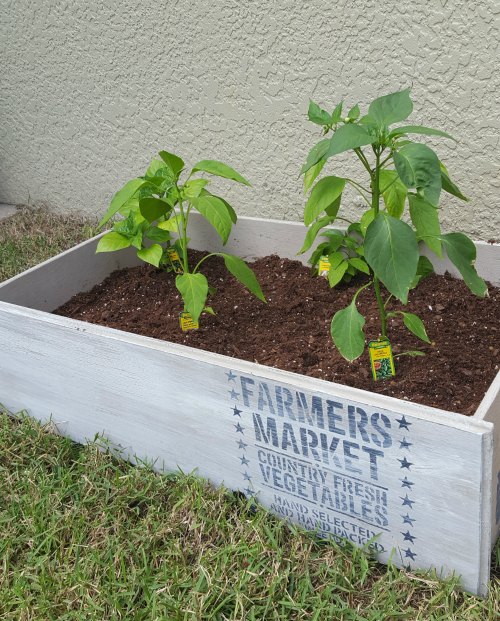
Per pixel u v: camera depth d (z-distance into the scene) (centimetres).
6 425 107
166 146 151
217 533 85
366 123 78
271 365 94
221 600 76
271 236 124
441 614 72
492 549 77
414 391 84
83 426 104
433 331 96
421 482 71
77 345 95
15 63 169
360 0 110
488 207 112
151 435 95
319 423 76
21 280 114
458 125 110
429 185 69
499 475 74
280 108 128
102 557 83
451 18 103
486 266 104
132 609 77
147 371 89
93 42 150
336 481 79
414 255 72
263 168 136
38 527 88
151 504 91
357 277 114
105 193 171
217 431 87
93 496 91
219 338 102
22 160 186
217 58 132
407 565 78
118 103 154
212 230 129
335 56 117
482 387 83
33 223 180
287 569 77
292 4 117
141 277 125
